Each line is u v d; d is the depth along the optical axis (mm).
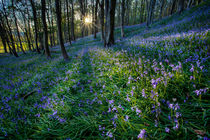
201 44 4207
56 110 2795
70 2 34125
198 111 2102
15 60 16094
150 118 2221
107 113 2623
